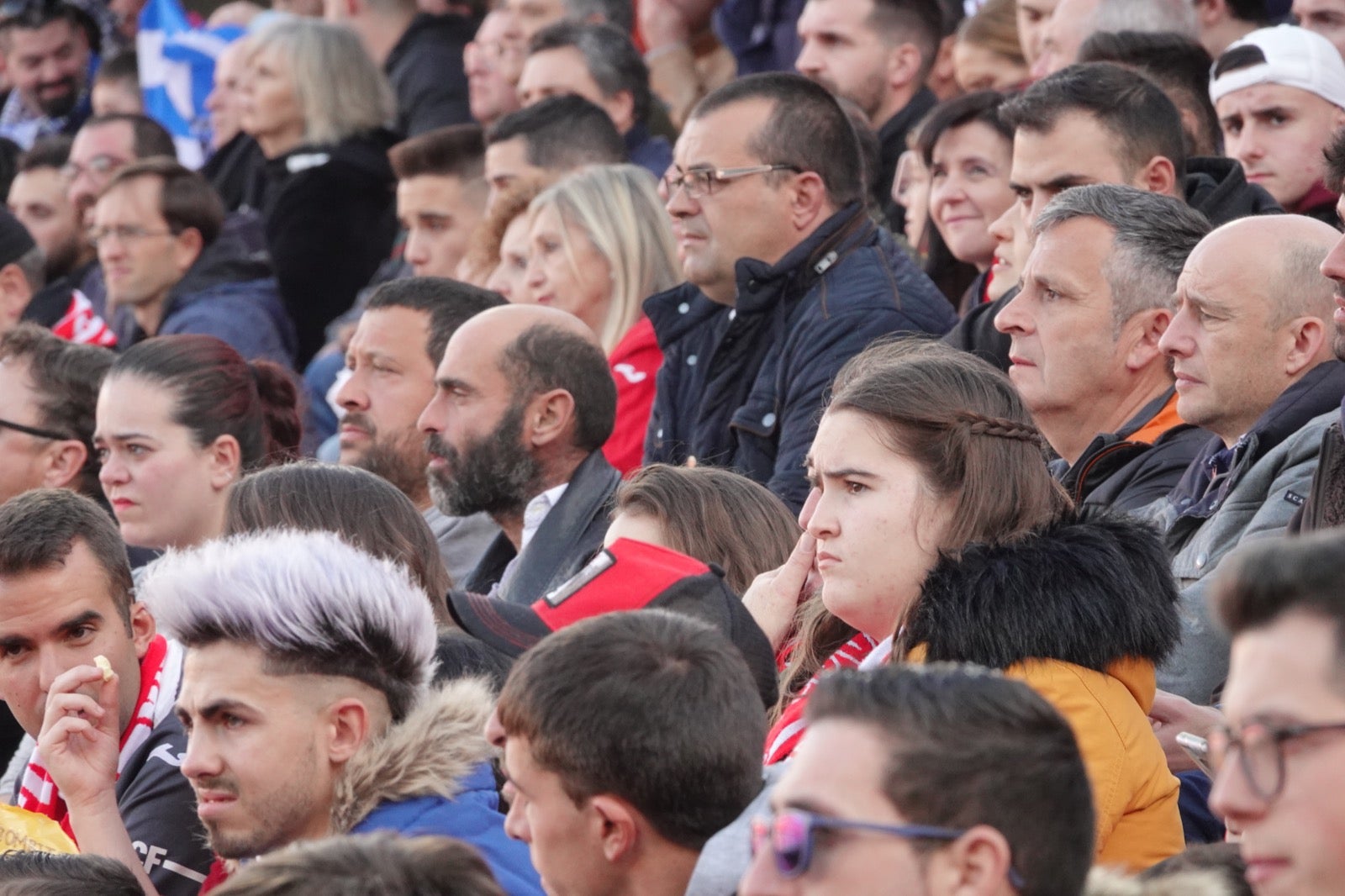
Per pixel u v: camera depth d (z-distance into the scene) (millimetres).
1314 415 14211
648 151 29219
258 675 11234
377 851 8148
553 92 28766
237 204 36219
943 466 11656
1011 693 7887
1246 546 8070
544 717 9500
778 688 12227
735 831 9391
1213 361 14578
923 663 10930
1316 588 7426
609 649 9633
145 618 15172
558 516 18172
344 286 32344
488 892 8148
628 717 9398
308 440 27906
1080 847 7828
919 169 24406
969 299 21375
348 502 14359
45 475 22016
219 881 13422
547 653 9719
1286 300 14438
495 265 25688
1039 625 10844
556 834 9523
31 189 35188
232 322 29875
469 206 29047
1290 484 13789
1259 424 14289
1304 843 7336
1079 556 11078
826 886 7598
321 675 11312
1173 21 23312
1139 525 11531
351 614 11312
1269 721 7418
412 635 11609
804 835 7637
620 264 23375
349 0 38719
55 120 43719
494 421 18578
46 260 35062
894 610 11719
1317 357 14469
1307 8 22953
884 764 7637
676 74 33219
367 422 20828
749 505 14406
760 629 11945
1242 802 7473
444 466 18797
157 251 30203
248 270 30969
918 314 19516
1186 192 18859
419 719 11414
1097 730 10688
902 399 11781
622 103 28938
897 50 27094
